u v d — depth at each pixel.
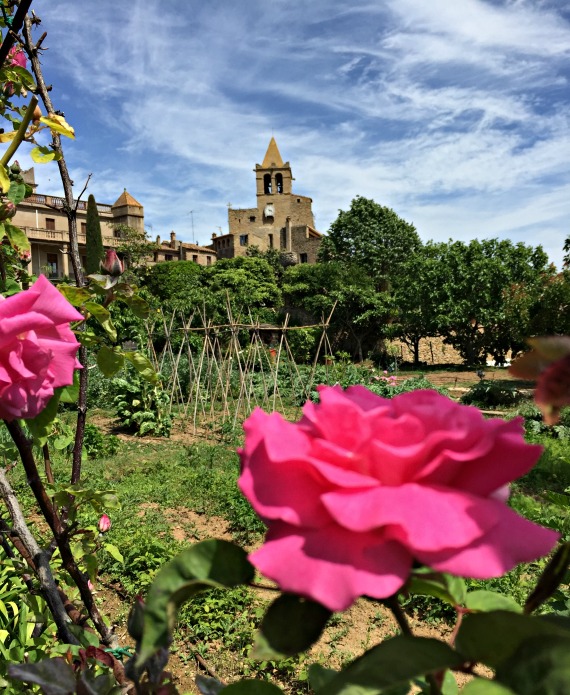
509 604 0.60
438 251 27.44
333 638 3.57
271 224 54.84
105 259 1.40
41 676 0.79
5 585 2.67
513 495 5.09
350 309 29.62
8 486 1.23
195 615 3.78
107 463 7.95
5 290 1.51
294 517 0.45
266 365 16.98
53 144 1.51
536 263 26.28
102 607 3.90
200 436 10.41
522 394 12.78
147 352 12.55
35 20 1.60
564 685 0.41
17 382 0.85
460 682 2.94
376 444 0.44
